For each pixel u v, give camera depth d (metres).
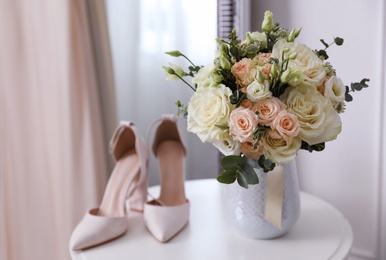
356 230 1.21
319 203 1.09
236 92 0.68
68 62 1.33
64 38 1.33
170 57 1.55
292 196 0.85
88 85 1.35
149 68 1.57
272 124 0.66
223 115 0.69
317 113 0.67
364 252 1.20
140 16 1.55
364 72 1.12
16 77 1.31
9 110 1.31
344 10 1.13
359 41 1.12
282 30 0.79
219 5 1.34
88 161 1.38
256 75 0.70
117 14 1.53
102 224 0.88
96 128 1.37
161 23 1.54
